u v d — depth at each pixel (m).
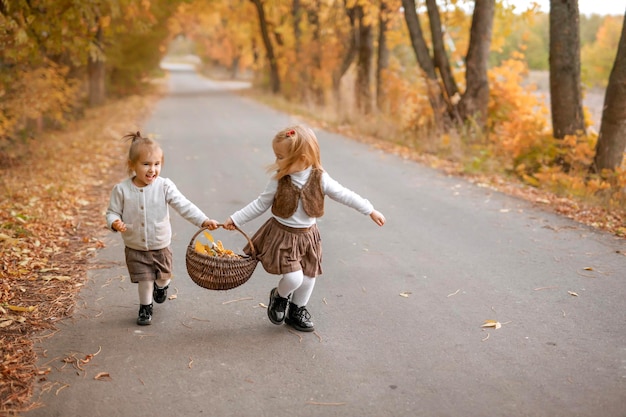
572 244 6.21
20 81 11.58
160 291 4.54
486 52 13.14
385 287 5.07
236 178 9.79
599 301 4.71
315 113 20.59
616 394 3.37
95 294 4.86
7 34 8.41
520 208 7.77
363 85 18.72
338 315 4.50
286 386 3.49
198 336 4.15
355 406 3.28
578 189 8.61
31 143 12.44
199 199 8.34
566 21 10.13
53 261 5.59
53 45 9.34
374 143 13.94
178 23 44.72
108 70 30.52
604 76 27.09
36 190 8.31
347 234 6.65
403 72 15.88
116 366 3.71
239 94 34.81
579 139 10.09
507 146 10.70
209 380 3.56
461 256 5.87
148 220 4.18
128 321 4.37
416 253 5.98
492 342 4.03
